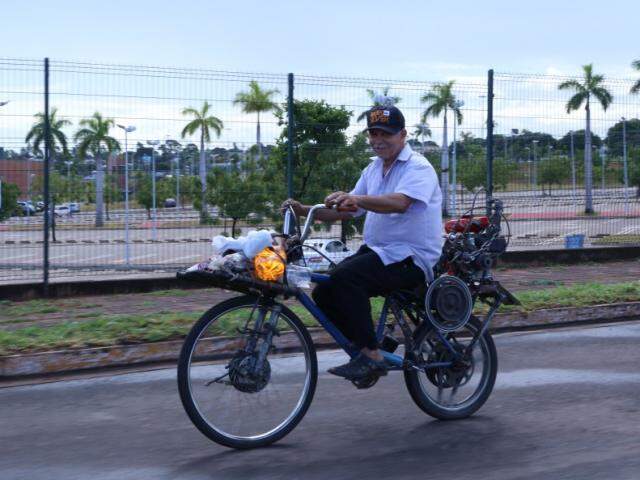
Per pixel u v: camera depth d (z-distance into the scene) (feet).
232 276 13.66
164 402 17.81
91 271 35.91
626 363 21.49
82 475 13.19
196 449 14.49
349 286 14.52
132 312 30.09
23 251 34.60
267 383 14.38
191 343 13.91
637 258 47.14
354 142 39.11
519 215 43.57
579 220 45.14
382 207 14.44
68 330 23.07
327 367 21.31
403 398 18.02
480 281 16.35
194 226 37.32
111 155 35.70
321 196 38.91
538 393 18.33
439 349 16.06
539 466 13.50
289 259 14.67
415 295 15.43
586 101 43.37
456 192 40.75
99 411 17.10
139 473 13.26
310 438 15.12
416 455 14.14
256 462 13.78
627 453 14.12
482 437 15.12
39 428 15.85
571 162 43.88
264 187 38.06
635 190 45.62
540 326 27.35
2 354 20.54
